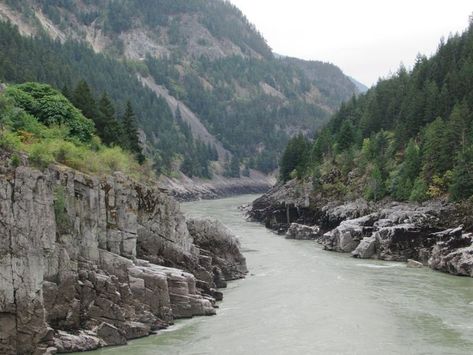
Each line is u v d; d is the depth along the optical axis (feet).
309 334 139.44
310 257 260.42
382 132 396.98
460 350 127.34
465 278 207.62
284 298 176.96
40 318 113.19
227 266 207.72
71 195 130.72
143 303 141.08
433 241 245.45
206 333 139.64
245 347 129.49
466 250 216.33
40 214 115.03
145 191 167.63
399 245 251.80
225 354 124.77
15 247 112.06
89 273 129.80
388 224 269.44
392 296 178.50
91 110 237.86
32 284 112.68
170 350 126.41
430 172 304.50
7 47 565.94
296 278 208.95
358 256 258.78
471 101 356.59
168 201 176.04
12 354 110.63
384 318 153.17
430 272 220.64
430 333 139.74
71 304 124.16
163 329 142.00
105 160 171.42
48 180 118.11
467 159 273.75
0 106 169.68
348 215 327.26
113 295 131.54
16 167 116.88
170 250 174.09
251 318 153.48
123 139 255.09
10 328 111.04
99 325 127.75
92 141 205.36
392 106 447.83
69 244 128.67
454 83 386.32
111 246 142.72
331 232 295.07
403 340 134.62
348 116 532.32
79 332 123.85
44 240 115.14
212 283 183.62
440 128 310.65
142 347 127.85
